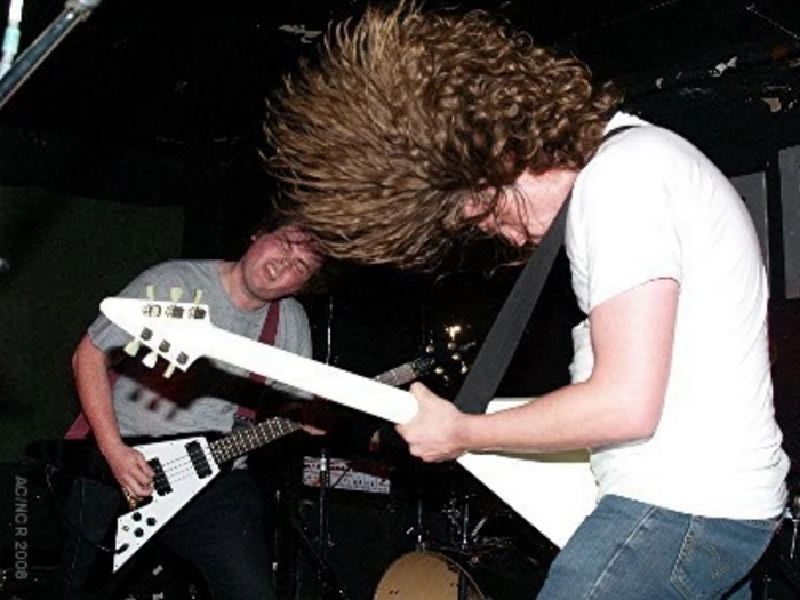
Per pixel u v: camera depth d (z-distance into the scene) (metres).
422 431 1.57
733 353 1.45
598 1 3.99
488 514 4.39
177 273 3.27
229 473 3.34
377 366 5.05
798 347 3.45
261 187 5.60
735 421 1.44
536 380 4.16
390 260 1.58
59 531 4.98
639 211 1.38
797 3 3.65
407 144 1.46
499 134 1.43
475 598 4.09
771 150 3.88
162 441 3.30
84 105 5.05
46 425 5.19
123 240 5.50
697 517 1.43
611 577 1.44
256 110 5.18
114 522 3.29
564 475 1.76
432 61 1.46
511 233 1.61
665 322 1.35
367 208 1.49
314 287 3.56
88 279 5.38
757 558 1.48
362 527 4.77
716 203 1.46
